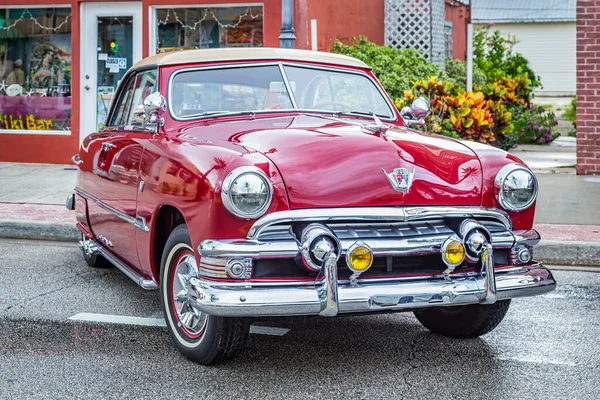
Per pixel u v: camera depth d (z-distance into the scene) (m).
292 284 4.33
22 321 5.83
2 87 14.21
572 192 11.21
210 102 5.67
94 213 6.81
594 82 12.74
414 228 4.59
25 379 4.60
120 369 4.77
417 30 16.14
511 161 4.95
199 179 4.49
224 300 4.22
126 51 13.80
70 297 6.56
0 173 12.94
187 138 5.11
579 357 5.08
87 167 6.96
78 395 4.34
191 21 13.52
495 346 5.32
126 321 5.84
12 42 14.17
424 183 4.66
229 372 4.73
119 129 6.36
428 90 12.91
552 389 4.48
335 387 4.50
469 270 4.70
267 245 4.28
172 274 5.00
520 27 37.97
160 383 4.53
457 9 21.08
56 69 14.05
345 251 4.35
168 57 5.87
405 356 5.09
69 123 14.06
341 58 6.28
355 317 6.06
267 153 4.55
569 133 23.70
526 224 4.93
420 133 5.41
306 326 5.79
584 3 12.61
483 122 12.70
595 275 7.59
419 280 4.55
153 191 5.11
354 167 4.55
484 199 4.81
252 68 5.88
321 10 14.15
